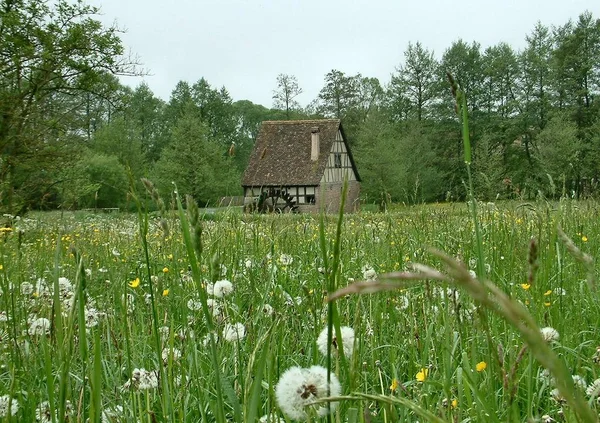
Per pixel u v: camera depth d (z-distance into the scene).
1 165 20.42
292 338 3.33
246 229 6.49
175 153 45.28
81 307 1.63
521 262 3.86
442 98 69.19
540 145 44.50
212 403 2.42
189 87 95.31
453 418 2.07
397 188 51.25
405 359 3.07
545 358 0.61
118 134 63.38
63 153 22.00
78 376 2.73
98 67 24.08
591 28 60.94
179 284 4.45
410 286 3.89
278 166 47.16
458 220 6.50
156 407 2.79
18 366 2.68
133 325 3.42
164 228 2.04
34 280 4.39
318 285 4.25
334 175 47.81
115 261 5.80
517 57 65.81
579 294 3.74
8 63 21.91
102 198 48.47
